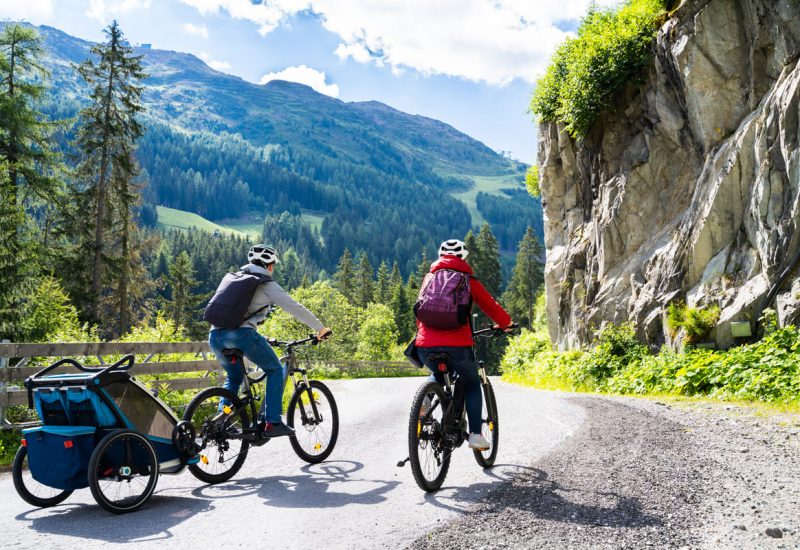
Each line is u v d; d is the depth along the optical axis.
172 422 5.54
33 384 5.06
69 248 34.94
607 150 20.86
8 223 25.64
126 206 37.34
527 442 7.27
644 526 4.15
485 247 86.12
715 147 15.93
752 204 13.99
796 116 12.77
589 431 7.67
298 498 5.14
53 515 4.82
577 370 17.81
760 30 14.87
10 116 29.95
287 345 6.47
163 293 118.56
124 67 37.06
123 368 5.15
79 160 36.31
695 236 15.51
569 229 24.50
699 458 6.09
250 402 6.17
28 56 31.94
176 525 4.46
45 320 26.22
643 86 19.27
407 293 105.94
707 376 12.20
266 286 6.13
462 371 5.51
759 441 6.96
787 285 12.76
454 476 5.76
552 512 4.46
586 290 21.78
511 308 90.44
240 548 3.92
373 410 11.27
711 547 3.78
